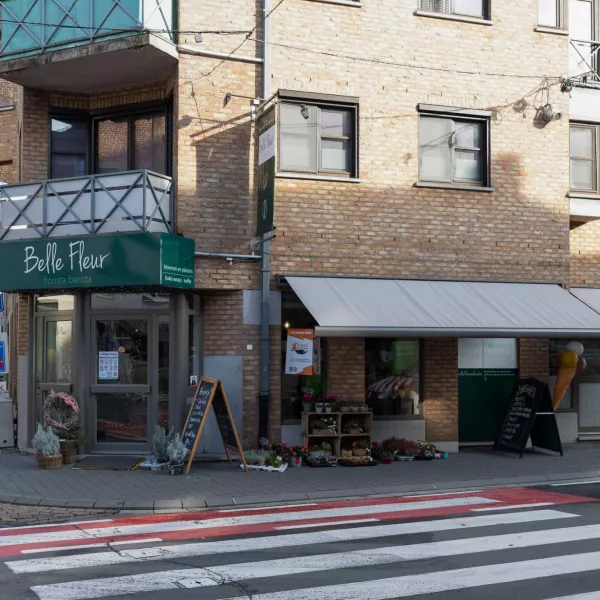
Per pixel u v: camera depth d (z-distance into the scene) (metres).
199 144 13.37
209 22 13.45
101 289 13.33
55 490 10.82
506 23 15.41
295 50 13.97
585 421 16.91
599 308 15.91
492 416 15.71
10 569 7.04
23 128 14.34
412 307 13.57
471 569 7.12
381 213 14.40
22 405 14.59
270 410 13.66
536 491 11.45
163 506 9.98
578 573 7.00
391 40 14.60
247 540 8.23
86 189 13.00
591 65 16.56
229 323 13.62
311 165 14.18
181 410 13.38
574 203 15.95
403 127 14.62
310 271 13.93
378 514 9.67
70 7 13.11
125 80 14.11
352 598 6.25
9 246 13.44
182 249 12.84
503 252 15.21
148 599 6.19
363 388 14.34
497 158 15.27
